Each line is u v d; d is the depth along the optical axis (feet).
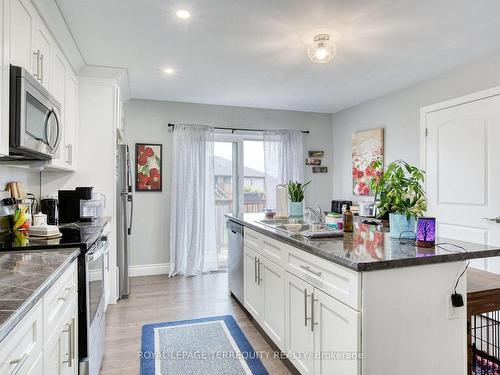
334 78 11.91
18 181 8.46
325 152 17.38
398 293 4.88
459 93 10.86
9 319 2.85
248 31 8.31
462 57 9.98
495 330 7.57
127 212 11.78
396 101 13.43
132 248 14.39
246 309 9.88
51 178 10.50
